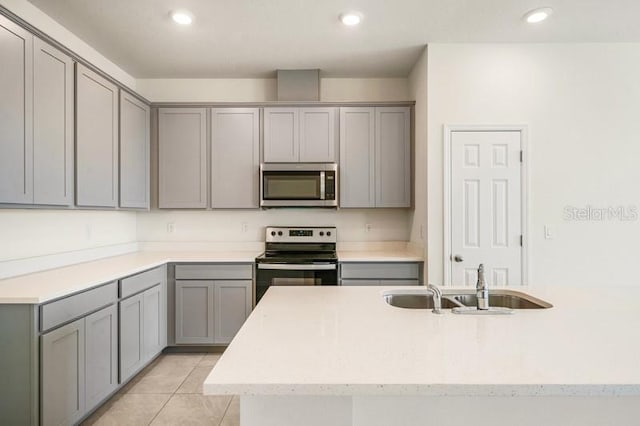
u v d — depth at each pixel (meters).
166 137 3.40
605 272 2.96
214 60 3.25
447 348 1.05
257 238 3.72
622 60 2.96
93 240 2.99
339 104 3.38
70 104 2.29
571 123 2.96
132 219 3.62
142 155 3.23
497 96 2.95
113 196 2.78
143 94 3.68
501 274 2.96
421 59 3.13
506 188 2.96
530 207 2.96
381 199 3.38
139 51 3.05
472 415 1.01
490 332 1.19
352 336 1.16
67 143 2.27
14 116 1.87
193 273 3.12
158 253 3.50
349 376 0.87
